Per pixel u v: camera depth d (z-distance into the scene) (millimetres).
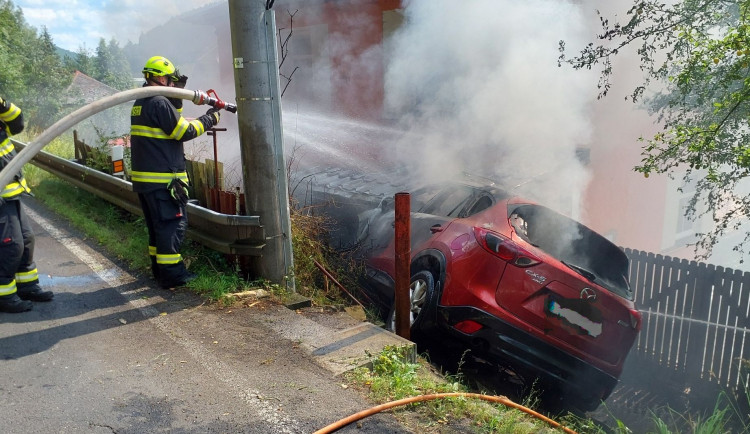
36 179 8344
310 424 2783
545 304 4234
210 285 4371
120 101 3631
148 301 4195
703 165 6059
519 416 3254
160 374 3174
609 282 4746
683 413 6395
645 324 7281
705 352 6766
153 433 2648
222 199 4641
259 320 3965
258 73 4176
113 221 6238
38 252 5309
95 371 3174
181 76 4309
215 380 3137
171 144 4117
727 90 6062
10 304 3855
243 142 4324
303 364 3375
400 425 2867
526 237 4543
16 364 3211
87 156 7164
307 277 5039
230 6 4129
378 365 3424
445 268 4539
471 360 4844
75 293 4312
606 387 4551
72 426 2668
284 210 4480
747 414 5965
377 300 5551
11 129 3807
